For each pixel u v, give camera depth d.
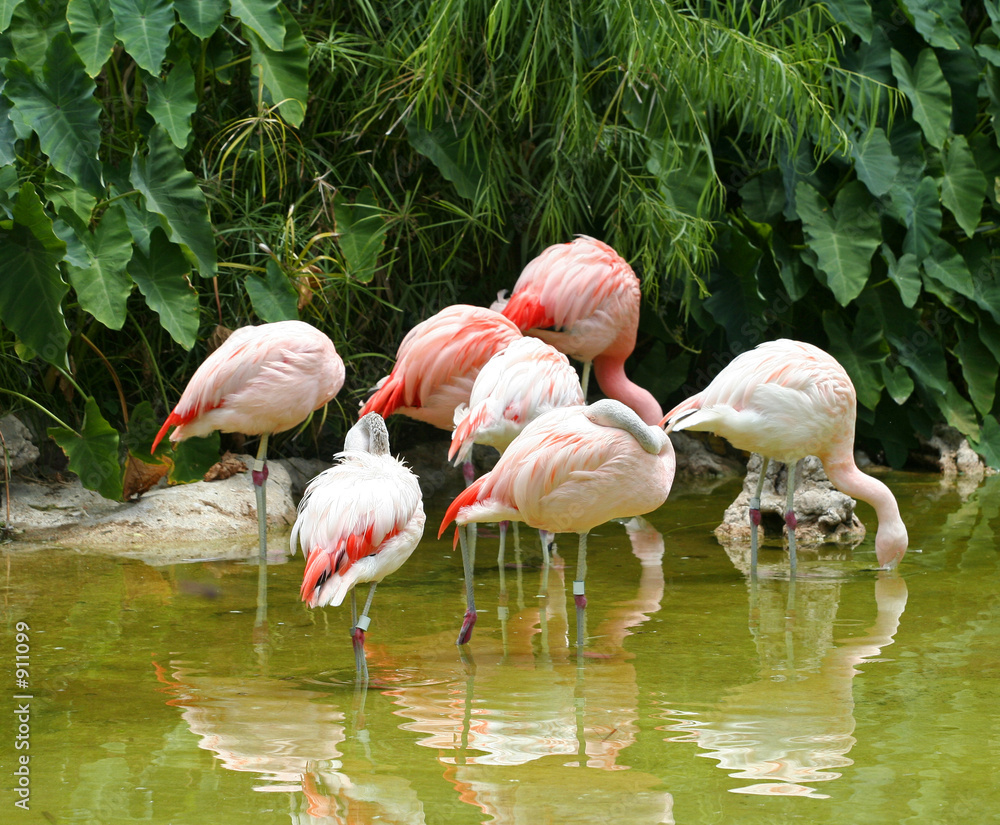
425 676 6.35
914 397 15.23
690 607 7.96
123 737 5.27
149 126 11.39
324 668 6.49
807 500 10.56
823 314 14.29
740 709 5.66
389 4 13.06
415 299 14.25
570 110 11.85
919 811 4.35
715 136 14.42
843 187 14.14
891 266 14.27
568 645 7.01
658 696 5.91
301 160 12.67
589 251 11.59
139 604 7.94
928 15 14.67
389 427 14.41
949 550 9.75
